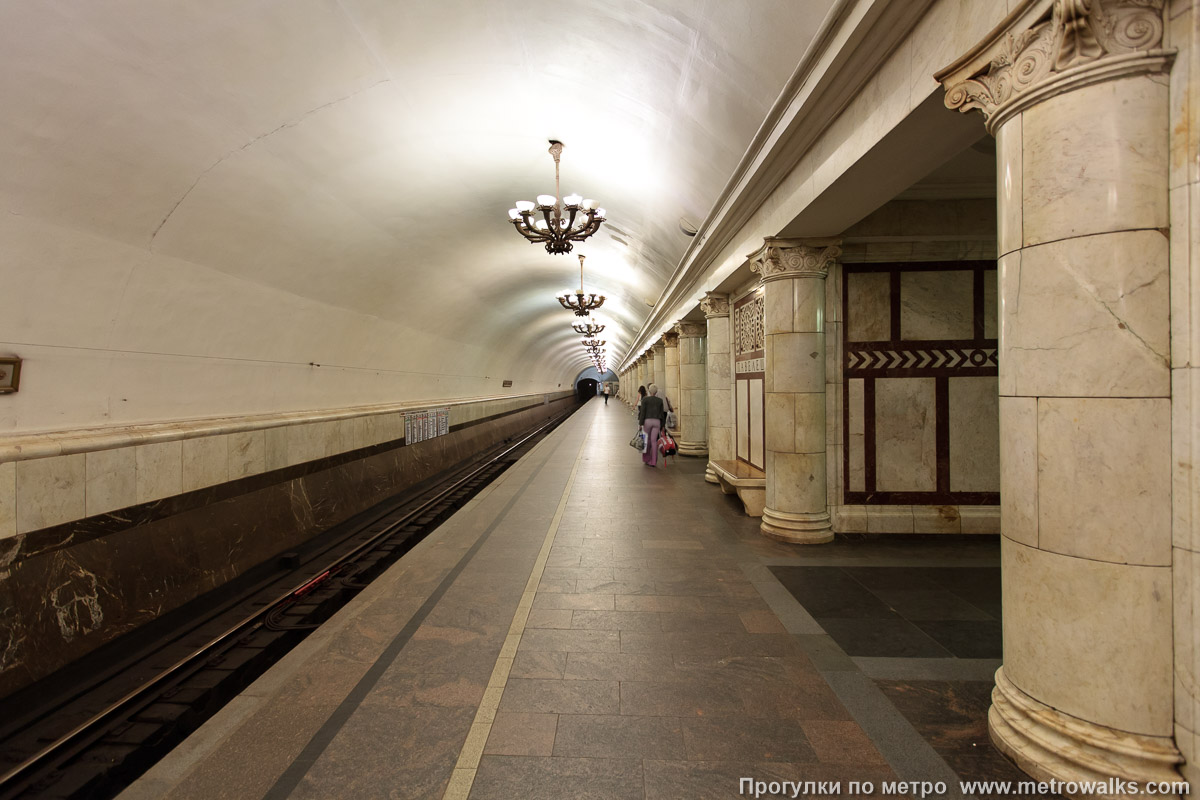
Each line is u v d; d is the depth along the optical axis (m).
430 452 13.76
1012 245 2.14
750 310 8.01
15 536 4.13
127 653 4.84
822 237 5.33
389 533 8.68
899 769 2.17
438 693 2.77
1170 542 1.81
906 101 2.91
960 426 5.64
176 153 4.50
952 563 4.79
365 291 9.00
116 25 3.39
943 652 3.17
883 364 5.66
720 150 5.29
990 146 4.36
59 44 3.31
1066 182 1.93
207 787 2.10
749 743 2.36
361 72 4.63
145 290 5.16
